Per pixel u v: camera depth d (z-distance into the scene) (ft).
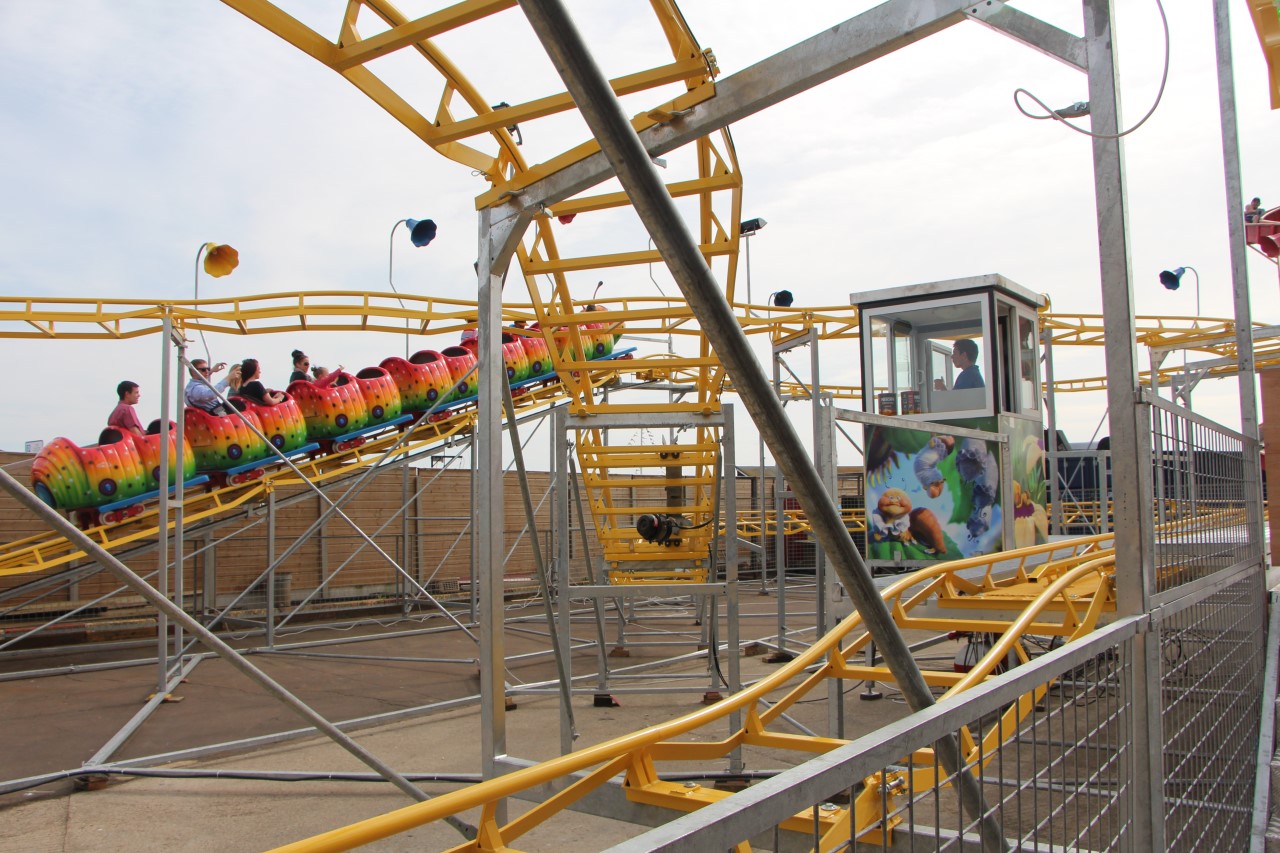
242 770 18.25
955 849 8.33
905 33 7.02
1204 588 10.41
